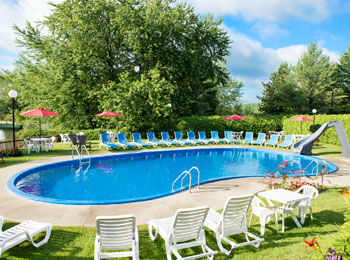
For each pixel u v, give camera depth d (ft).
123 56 87.40
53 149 50.03
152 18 80.38
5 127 165.68
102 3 74.54
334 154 49.93
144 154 49.57
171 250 12.23
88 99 83.61
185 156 51.85
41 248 12.96
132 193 27.07
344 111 119.75
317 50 120.47
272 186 24.79
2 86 143.95
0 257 11.39
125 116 65.05
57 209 18.83
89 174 35.01
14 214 17.70
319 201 21.22
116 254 11.67
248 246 13.73
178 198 22.16
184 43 90.94
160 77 83.10
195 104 111.55
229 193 23.82
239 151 58.18
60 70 73.67
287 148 57.41
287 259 12.18
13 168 33.04
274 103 135.03
